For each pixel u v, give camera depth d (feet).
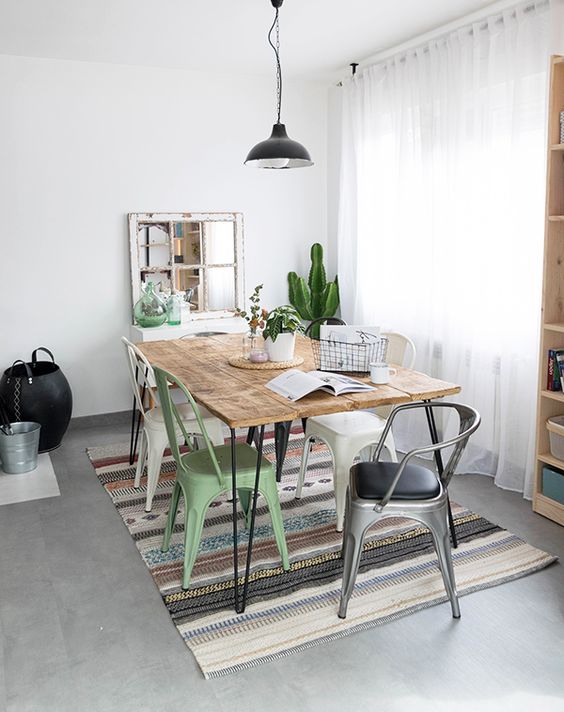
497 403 11.87
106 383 15.43
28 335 14.53
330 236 17.22
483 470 12.17
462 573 8.58
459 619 7.64
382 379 9.36
